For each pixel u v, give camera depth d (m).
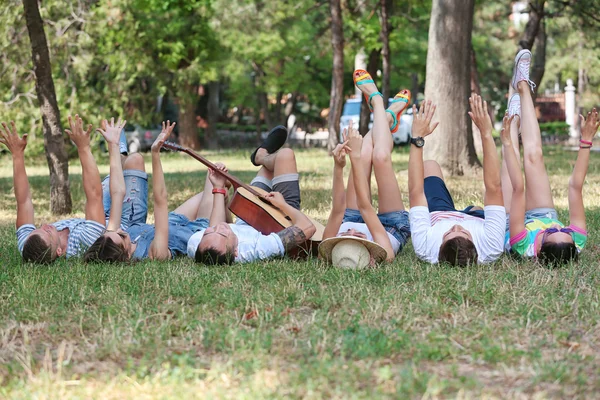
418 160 7.50
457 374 4.47
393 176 8.10
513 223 7.43
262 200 8.07
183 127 39.81
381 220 8.05
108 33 28.22
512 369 4.51
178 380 4.37
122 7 27.42
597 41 30.64
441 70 18.44
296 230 7.73
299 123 61.09
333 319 5.53
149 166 26.53
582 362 4.64
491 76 54.06
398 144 38.94
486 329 5.20
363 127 33.88
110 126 8.02
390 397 4.11
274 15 32.66
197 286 6.50
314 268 7.29
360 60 38.97
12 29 20.44
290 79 39.50
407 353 4.82
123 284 6.62
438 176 8.38
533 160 7.86
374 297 6.06
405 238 8.05
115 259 7.44
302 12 33.62
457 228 7.27
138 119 32.34
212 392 4.19
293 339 5.11
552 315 5.63
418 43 35.78
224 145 47.84
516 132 8.85
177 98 38.28
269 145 8.87
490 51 47.59
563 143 48.62
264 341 4.99
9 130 7.90
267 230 7.89
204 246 7.49
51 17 25.30
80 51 27.12
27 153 25.77
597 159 25.59
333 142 29.48
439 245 7.36
